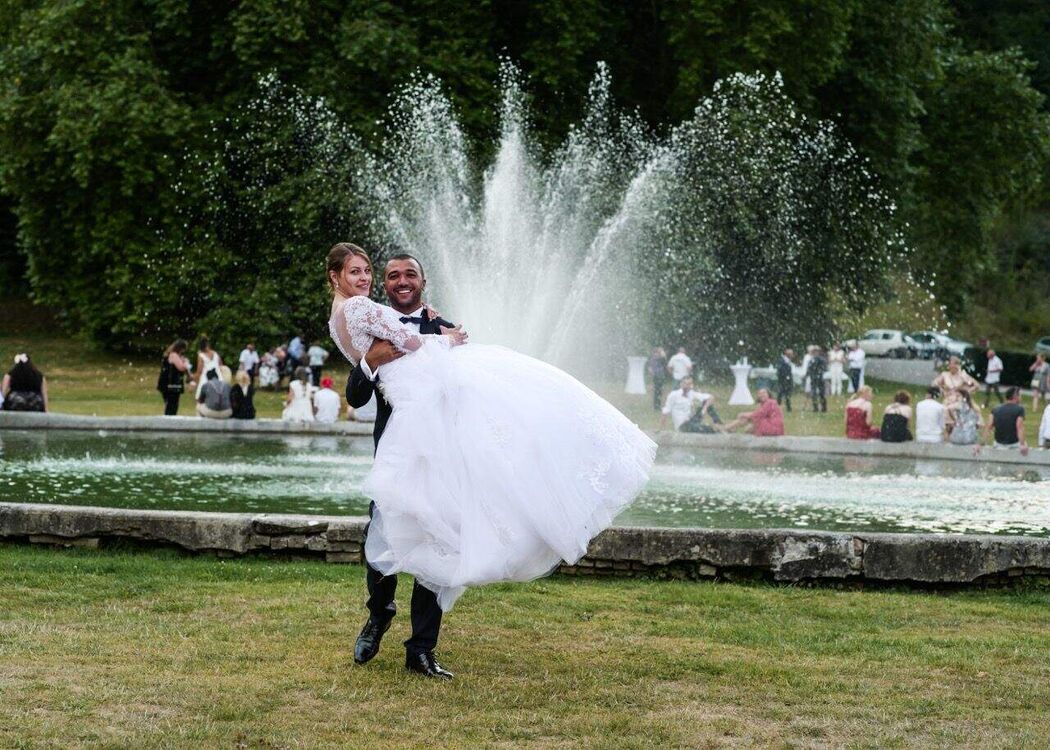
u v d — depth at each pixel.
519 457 5.20
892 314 46.47
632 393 30.73
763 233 32.94
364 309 5.45
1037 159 42.41
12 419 18.84
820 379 28.33
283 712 4.76
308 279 31.42
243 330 31.70
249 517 7.92
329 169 31.03
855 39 36.44
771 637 6.23
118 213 32.41
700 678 5.44
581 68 34.78
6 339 38.66
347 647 5.79
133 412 23.67
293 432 19.73
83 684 5.01
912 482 14.51
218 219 32.78
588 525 5.28
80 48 32.22
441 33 32.69
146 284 32.44
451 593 5.30
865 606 7.04
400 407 5.33
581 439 5.32
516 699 5.04
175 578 7.23
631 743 4.48
